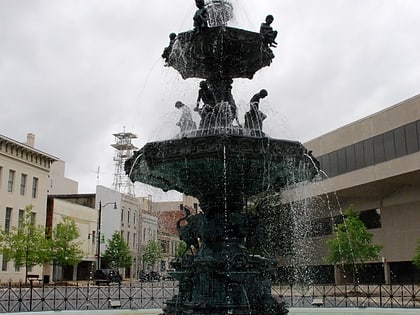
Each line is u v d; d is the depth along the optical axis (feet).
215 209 33.01
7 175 160.97
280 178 32.30
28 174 171.94
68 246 158.10
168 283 156.46
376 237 154.71
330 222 165.89
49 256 149.69
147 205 269.64
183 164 29.94
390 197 151.53
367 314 49.65
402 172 130.72
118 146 275.80
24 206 168.25
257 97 33.78
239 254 30.73
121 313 48.19
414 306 66.33
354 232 126.82
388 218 151.64
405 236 144.97
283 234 116.67
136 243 254.68
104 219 223.30
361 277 158.51
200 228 32.42
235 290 30.35
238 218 32.45
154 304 70.85
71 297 89.30
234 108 34.19
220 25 34.58
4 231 145.79
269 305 30.89
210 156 28.73
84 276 203.10
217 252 31.45
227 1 37.09
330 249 133.80
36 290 107.45
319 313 50.90
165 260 278.46
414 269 143.54
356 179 144.56
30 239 145.89
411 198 144.25
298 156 30.25
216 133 30.91
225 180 30.94
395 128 134.62
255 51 33.30
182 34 33.19
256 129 32.94
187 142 28.89
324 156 157.38
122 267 215.72
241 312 29.45
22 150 168.25
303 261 145.89
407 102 131.95
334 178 151.94
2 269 153.89
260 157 29.07
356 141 146.51
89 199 222.07
